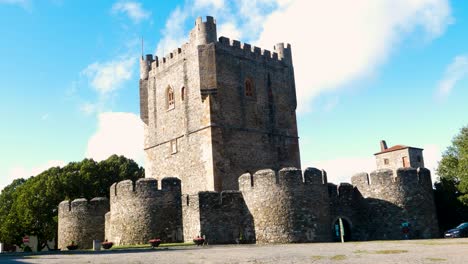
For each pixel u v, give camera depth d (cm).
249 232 3997
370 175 4462
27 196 6762
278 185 3947
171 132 5488
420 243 3206
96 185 6888
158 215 4028
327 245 3300
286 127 5675
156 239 3712
